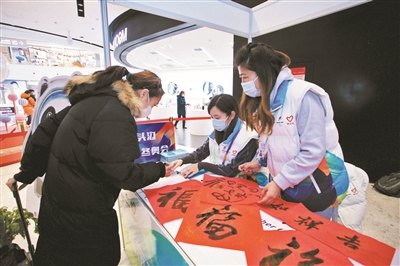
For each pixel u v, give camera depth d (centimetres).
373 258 56
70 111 85
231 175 127
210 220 76
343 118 292
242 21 271
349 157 295
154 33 452
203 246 63
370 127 274
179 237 67
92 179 82
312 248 60
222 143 136
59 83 159
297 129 87
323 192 90
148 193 104
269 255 58
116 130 76
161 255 79
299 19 252
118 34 613
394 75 250
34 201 167
